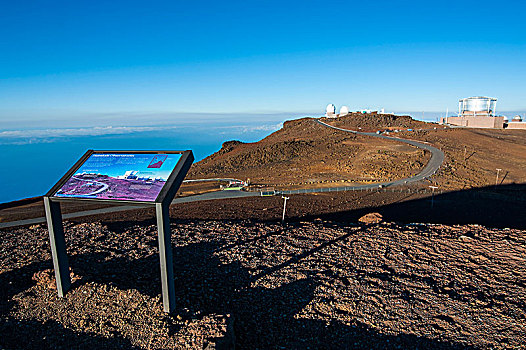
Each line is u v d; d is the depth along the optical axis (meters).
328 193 35.91
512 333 7.94
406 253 12.99
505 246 13.55
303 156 60.47
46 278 9.39
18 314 7.95
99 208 30.61
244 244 13.73
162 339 7.02
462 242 14.13
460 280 10.65
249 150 72.44
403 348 7.58
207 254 12.48
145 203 7.41
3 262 11.07
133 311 8.00
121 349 6.76
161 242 7.58
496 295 9.67
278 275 10.91
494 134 71.00
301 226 17.08
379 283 10.43
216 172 57.09
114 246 13.02
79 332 7.29
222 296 9.58
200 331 7.20
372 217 19.06
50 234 8.32
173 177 7.91
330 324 8.47
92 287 8.99
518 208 29.41
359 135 74.44
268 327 8.38
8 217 28.81
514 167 47.09
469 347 7.53
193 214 27.31
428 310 8.96
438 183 39.69
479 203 31.33
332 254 12.82
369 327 8.32
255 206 30.27
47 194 8.15
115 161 8.84
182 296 9.22
